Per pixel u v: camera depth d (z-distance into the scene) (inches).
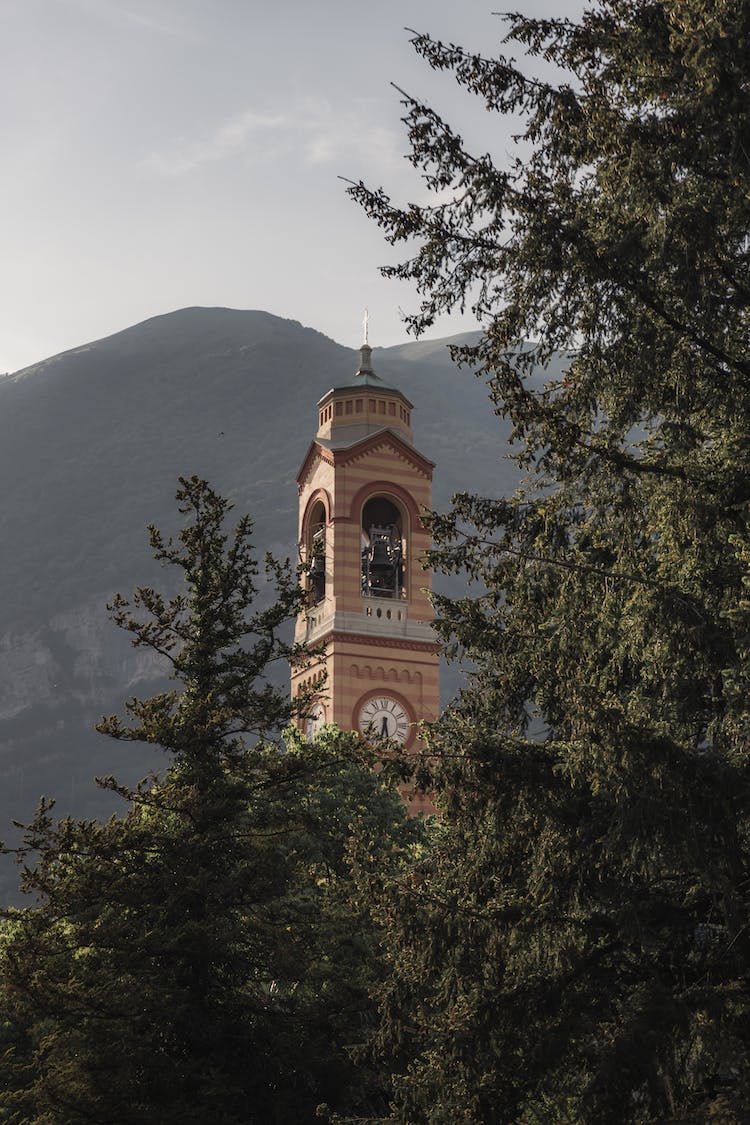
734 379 1352.1
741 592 1326.3
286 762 2217.0
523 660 1531.7
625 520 1397.6
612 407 1376.7
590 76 1371.8
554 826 1386.6
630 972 1398.9
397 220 1393.9
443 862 1560.0
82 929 2027.6
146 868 2076.8
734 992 1301.7
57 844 2086.6
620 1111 1263.5
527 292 1353.3
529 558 1491.1
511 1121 1378.0
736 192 1284.4
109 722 2174.0
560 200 1364.4
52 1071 1945.1
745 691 1262.3
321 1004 2087.8
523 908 1417.3
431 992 1520.7
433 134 1376.7
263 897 2076.8
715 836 1291.8
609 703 1334.9
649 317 1344.7
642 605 1337.4
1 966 1975.9
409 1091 1439.5
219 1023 2018.9
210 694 2193.7
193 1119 1895.9
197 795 2142.0
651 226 1272.1
